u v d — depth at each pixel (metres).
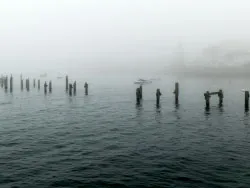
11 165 18.66
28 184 15.84
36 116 36.69
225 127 30.08
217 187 15.34
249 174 17.08
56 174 17.19
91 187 15.46
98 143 23.89
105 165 18.64
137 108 42.69
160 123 32.12
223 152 21.39
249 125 31.02
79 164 18.83
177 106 44.22
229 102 47.91
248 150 21.91
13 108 43.38
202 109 41.34
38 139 25.16
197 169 17.91
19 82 101.62
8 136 26.20
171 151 21.66
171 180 16.27
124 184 15.79
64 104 47.34
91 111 40.34
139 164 18.83
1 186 15.58
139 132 27.88
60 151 21.62
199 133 27.47
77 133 27.44
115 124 31.58
